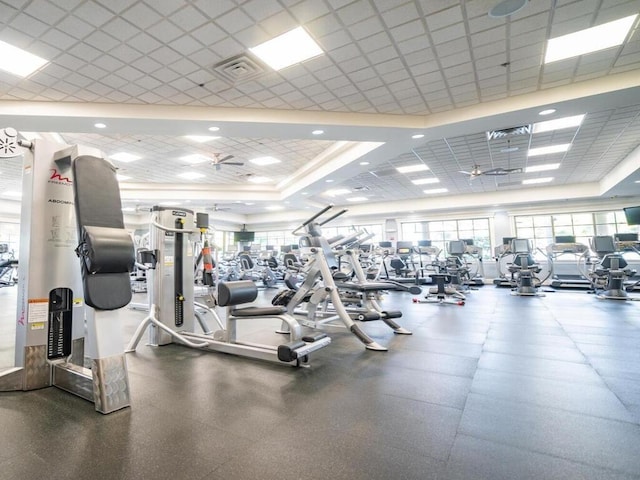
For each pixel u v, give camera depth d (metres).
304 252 3.93
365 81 4.04
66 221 2.43
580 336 3.58
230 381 2.37
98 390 1.88
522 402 1.97
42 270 2.29
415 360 2.83
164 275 3.47
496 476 1.29
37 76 3.73
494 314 5.09
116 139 6.26
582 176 8.92
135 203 11.19
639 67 3.80
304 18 2.99
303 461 1.40
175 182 10.05
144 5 2.78
